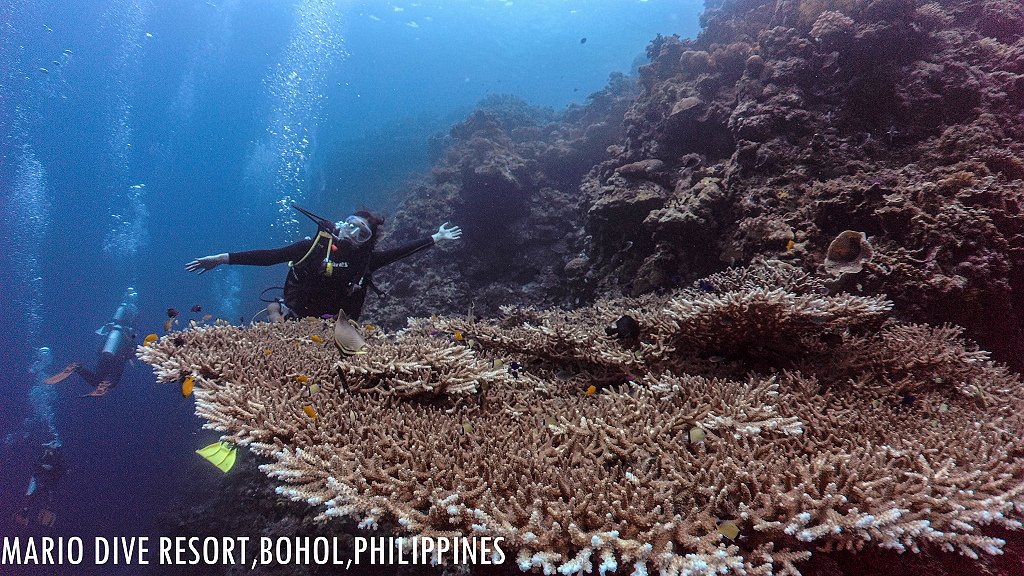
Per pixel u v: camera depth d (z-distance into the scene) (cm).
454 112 3650
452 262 1271
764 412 279
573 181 1374
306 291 515
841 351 376
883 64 691
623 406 305
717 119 827
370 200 3052
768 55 805
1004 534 244
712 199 689
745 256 622
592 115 1514
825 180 643
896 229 536
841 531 213
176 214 4181
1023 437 278
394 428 285
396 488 236
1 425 2170
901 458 252
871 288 498
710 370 371
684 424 285
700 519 212
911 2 704
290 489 239
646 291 715
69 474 1709
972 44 730
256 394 319
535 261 1226
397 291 1239
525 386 379
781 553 200
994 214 508
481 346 454
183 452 1694
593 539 192
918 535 208
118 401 2200
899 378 365
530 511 216
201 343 427
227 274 3450
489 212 1271
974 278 477
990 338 481
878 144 663
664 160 883
